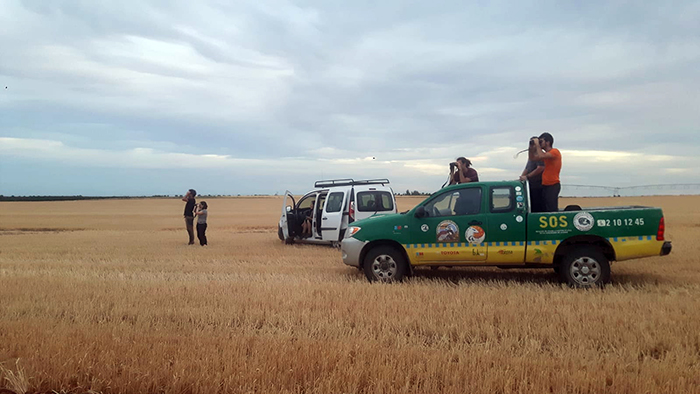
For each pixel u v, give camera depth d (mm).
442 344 5000
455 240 8602
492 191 8594
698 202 57594
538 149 8797
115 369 4168
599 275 8016
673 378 4031
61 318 6227
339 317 6000
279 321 5926
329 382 3814
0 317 6211
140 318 6082
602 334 5184
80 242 18578
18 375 4020
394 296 7148
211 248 15656
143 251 14820
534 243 8273
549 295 7234
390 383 3926
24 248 15961
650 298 6887
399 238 8867
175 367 4172
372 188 15195
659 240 7973
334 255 13492
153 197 122125
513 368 4234
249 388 3836
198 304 6809
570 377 3967
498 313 6016
